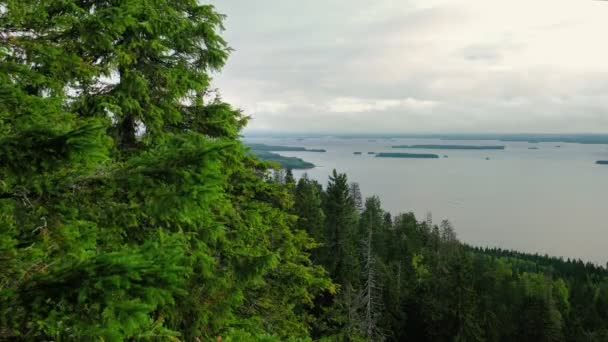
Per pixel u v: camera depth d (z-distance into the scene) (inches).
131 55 274.7
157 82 313.1
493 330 1517.0
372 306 1127.6
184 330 301.9
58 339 94.3
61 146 109.3
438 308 1450.5
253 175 456.4
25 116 140.3
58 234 137.3
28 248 125.6
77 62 216.5
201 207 136.1
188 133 305.4
